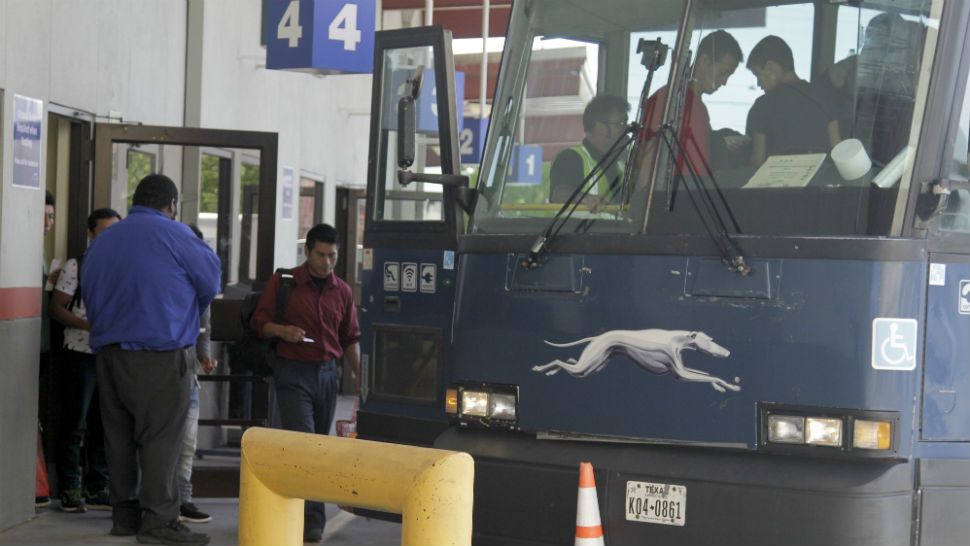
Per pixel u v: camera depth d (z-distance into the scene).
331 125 49.28
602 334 15.83
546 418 16.22
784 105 15.45
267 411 26.19
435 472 10.42
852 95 15.10
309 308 22.75
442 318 19.36
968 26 14.88
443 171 18.53
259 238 26.42
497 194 17.42
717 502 14.80
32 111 23.22
